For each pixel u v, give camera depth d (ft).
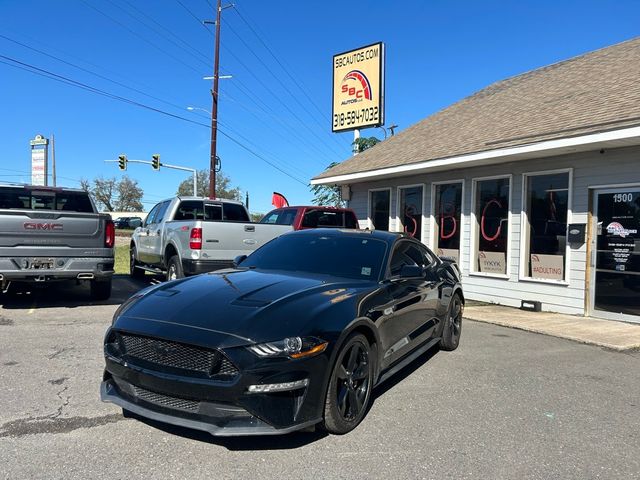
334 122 67.87
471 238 37.06
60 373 15.67
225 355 10.38
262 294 12.48
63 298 29.35
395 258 16.66
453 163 35.14
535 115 34.88
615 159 28.48
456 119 45.85
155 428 11.91
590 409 14.34
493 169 35.45
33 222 23.80
